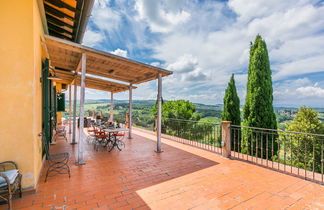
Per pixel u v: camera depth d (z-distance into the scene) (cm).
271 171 347
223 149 449
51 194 244
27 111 241
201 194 252
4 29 229
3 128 228
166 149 529
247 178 312
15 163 230
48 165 363
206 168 363
